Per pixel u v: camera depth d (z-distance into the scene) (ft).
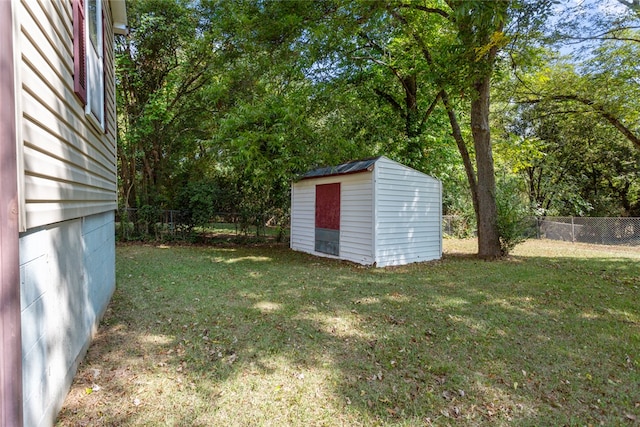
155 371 10.03
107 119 16.34
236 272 23.85
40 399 6.99
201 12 41.06
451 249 38.91
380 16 28.32
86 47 11.18
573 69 35.45
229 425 7.79
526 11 20.93
